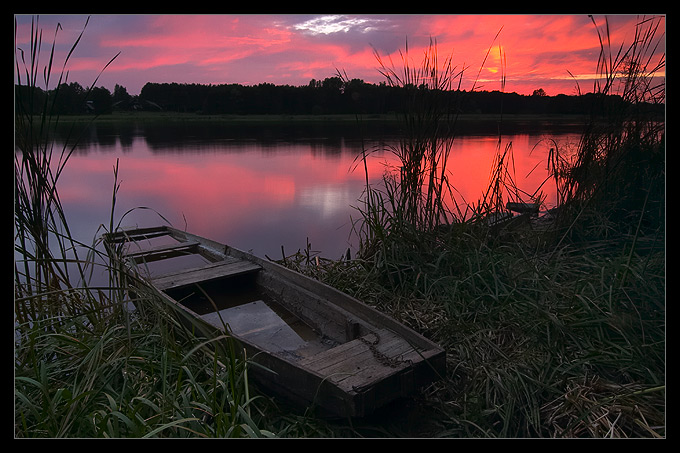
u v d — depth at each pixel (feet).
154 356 9.41
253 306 13.62
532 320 10.41
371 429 8.20
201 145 60.85
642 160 14.97
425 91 14.20
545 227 16.20
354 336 10.66
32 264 12.36
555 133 70.13
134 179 37.24
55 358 9.93
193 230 23.59
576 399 8.21
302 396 8.39
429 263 13.33
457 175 34.32
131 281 12.33
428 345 9.11
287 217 25.82
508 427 8.13
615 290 10.36
